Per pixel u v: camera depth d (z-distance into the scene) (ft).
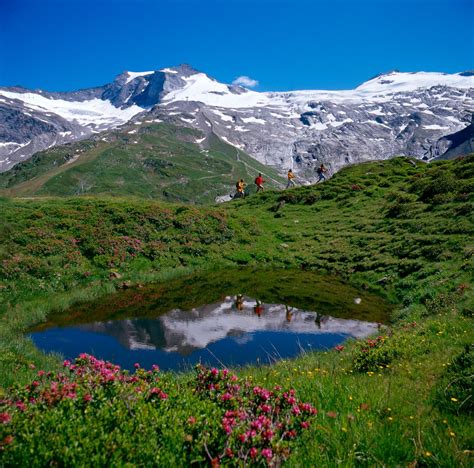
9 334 61.21
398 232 112.06
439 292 67.51
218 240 122.62
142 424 17.22
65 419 17.10
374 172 196.95
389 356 39.73
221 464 15.84
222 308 76.74
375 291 86.43
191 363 52.11
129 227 113.09
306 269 108.68
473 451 18.39
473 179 126.21
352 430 20.84
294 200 169.48
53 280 86.79
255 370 44.83
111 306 78.13
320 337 61.52
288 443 18.21
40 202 126.82
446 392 26.86
